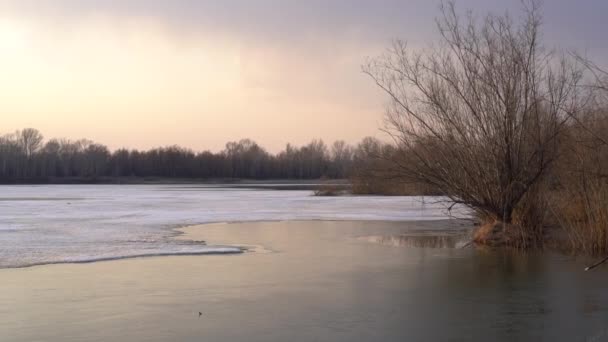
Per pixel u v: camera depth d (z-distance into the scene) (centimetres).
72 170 13488
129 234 2244
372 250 1845
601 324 1018
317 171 14250
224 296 1195
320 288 1277
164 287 1272
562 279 1387
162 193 6366
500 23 2062
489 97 2041
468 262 1619
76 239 2075
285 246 1936
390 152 2255
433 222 2783
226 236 2212
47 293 1207
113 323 997
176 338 923
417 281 1358
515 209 2056
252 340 919
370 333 962
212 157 14025
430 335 952
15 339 909
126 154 13825
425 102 2131
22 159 12775
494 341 927
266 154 15225
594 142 1783
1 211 3438
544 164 1997
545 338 941
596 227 1780
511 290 1271
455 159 2092
